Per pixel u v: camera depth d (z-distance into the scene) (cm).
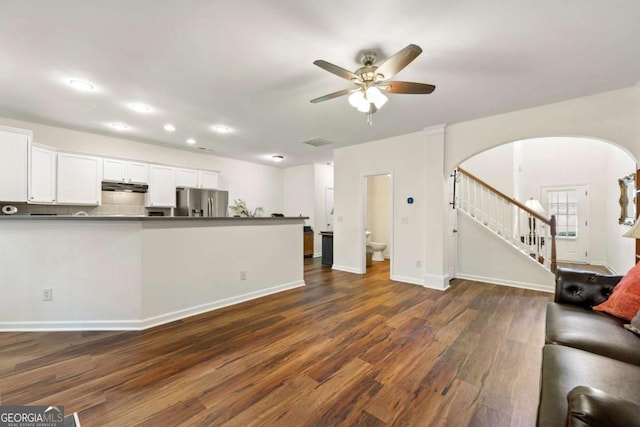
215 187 597
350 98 232
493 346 237
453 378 192
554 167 675
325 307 335
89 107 339
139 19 184
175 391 176
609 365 125
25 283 263
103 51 222
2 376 189
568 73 253
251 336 255
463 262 487
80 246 268
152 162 502
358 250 527
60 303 266
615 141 291
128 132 445
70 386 180
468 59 230
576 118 310
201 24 190
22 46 214
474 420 153
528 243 473
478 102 319
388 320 294
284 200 777
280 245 405
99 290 270
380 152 491
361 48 217
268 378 191
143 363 208
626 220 463
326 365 207
